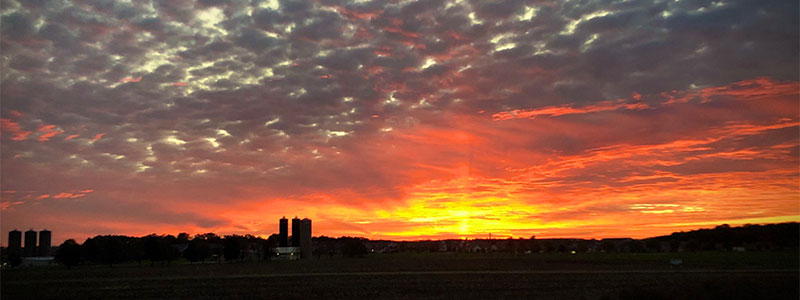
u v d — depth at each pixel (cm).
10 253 18025
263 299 6306
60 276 10581
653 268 11131
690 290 6016
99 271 12775
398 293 6638
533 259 17600
